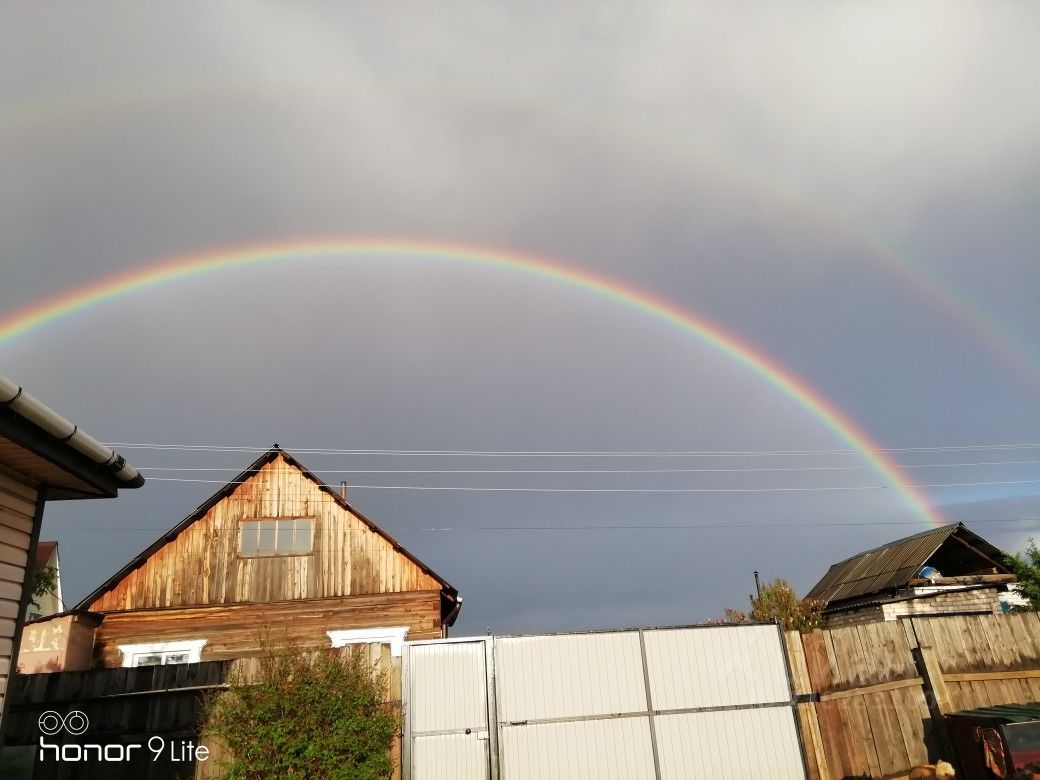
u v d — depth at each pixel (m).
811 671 11.28
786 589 25.58
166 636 18.11
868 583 25.72
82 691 10.02
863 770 10.81
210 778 9.54
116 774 9.73
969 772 9.77
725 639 11.34
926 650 11.34
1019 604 22.56
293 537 19.36
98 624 18.03
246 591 18.73
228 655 18.08
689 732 10.90
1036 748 8.84
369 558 19.33
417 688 10.62
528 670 10.88
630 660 11.12
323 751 8.73
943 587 23.66
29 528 6.45
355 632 18.59
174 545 18.94
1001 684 11.34
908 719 11.10
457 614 21.42
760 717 11.03
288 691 8.97
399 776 10.25
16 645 6.18
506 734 10.58
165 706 9.98
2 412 5.09
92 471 6.51
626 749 10.77
